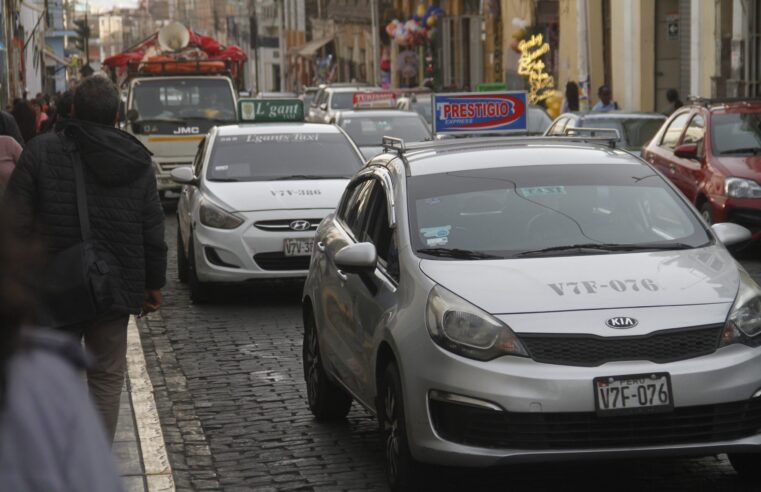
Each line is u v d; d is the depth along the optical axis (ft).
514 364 50.90
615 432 50.88
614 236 59.82
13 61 359.87
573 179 63.52
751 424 52.44
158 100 226.99
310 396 72.90
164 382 85.05
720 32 245.86
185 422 73.46
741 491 55.72
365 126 211.61
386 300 57.16
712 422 51.65
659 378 50.88
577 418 50.62
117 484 18.30
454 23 458.09
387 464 56.75
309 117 330.75
